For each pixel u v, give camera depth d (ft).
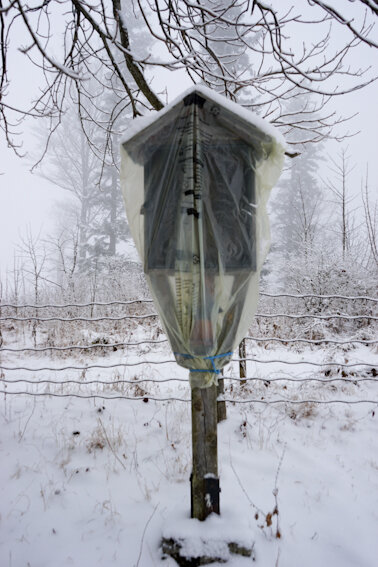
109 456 9.75
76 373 18.19
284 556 6.66
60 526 7.45
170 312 6.84
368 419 12.05
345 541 7.13
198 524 6.63
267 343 23.06
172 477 8.89
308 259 29.35
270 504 7.93
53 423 11.57
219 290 6.72
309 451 10.17
